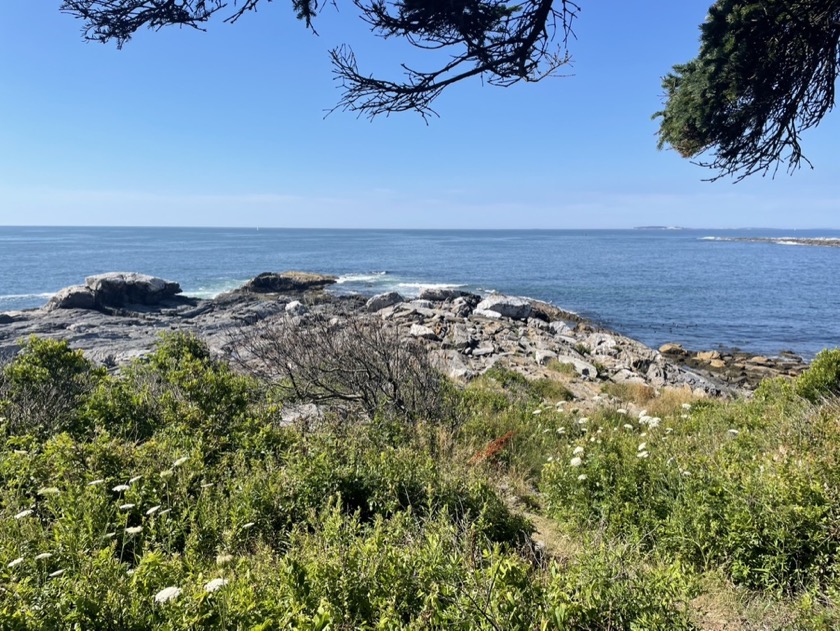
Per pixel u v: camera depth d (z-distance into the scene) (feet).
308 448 18.97
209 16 13.53
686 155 20.15
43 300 122.52
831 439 16.11
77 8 12.94
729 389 60.64
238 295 111.34
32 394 24.29
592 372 53.98
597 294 145.79
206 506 14.07
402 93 14.30
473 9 13.47
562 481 17.80
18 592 8.95
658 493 16.08
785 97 16.46
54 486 14.71
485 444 24.56
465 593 9.10
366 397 27.63
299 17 13.89
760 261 281.95
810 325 106.83
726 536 13.21
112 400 23.71
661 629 9.31
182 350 32.09
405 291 138.41
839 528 12.46
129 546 12.84
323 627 8.04
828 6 14.73
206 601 8.86
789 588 12.01
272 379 29.07
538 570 12.58
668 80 20.34
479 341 61.31
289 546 12.76
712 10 16.92
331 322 33.27
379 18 13.64
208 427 21.06
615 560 10.92
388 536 12.26
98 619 8.61
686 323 108.06
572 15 13.44
